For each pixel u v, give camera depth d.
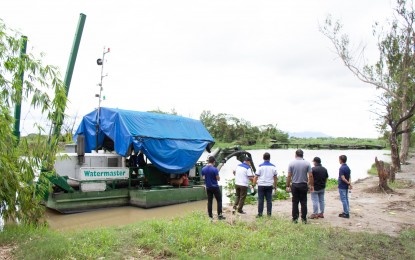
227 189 19.39
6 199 8.91
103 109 17.23
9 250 6.93
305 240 8.30
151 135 16.64
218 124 93.00
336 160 53.50
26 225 9.13
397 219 11.27
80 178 14.87
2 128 8.66
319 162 11.55
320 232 9.02
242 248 7.53
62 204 14.13
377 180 23.28
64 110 10.26
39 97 9.55
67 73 14.60
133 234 8.23
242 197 12.21
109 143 18.41
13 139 9.15
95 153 17.03
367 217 11.54
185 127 19.20
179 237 7.88
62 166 15.14
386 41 23.62
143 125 16.89
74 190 14.84
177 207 16.20
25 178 9.45
